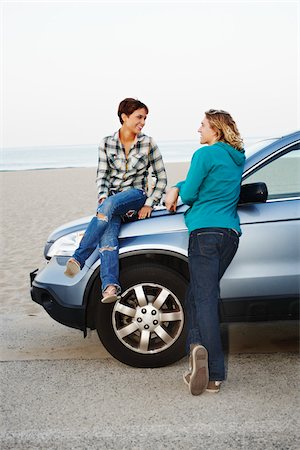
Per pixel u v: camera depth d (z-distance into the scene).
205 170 4.04
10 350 5.21
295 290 4.44
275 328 5.52
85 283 4.53
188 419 3.66
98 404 3.94
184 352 4.52
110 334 4.52
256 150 4.67
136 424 3.62
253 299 4.44
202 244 4.01
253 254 4.41
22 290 7.76
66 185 28.88
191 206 4.21
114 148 4.70
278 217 4.41
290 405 3.80
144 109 4.63
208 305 3.99
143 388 4.18
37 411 3.87
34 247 11.22
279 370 4.43
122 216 4.58
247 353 4.85
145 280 4.45
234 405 3.83
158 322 4.48
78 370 4.61
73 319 4.59
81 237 4.75
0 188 28.75
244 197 4.30
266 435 3.42
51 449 3.35
